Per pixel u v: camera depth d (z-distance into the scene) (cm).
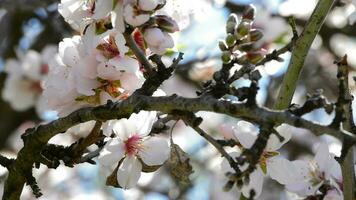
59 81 49
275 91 106
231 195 109
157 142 49
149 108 44
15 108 108
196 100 42
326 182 53
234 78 46
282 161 51
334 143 99
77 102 49
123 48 47
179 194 109
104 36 48
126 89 49
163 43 46
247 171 42
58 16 104
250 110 40
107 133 48
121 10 46
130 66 48
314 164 53
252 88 40
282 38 94
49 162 50
